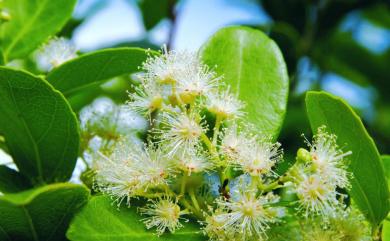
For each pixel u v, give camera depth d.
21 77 0.22
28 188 0.24
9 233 0.22
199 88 0.23
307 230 0.22
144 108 0.23
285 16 0.37
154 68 0.23
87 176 0.24
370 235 0.23
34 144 0.23
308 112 0.23
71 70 0.24
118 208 0.22
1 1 0.26
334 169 0.22
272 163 0.22
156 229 0.22
